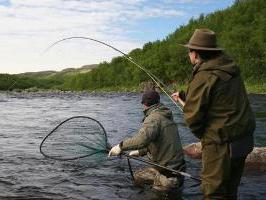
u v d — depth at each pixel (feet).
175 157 21.94
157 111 21.93
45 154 24.38
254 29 285.43
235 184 14.85
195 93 14.16
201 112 14.15
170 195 21.58
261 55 246.47
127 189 22.80
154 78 22.45
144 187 23.16
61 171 26.89
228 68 14.05
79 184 23.88
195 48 14.51
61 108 90.74
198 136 14.66
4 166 28.25
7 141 39.29
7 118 65.00
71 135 23.93
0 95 178.40
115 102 118.01
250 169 26.91
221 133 14.02
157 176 22.34
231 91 13.98
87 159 28.53
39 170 27.14
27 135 43.78
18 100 131.44
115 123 54.85
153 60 316.40
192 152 31.22
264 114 66.23
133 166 28.12
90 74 367.86
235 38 271.69
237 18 330.54
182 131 44.91
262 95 148.05
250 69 233.76
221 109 13.99
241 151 14.19
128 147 21.54
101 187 23.24
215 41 14.67
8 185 23.63
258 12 325.01
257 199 20.99
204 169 14.58
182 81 292.20
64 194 21.98
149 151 22.43
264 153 28.48
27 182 24.30
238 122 13.96
